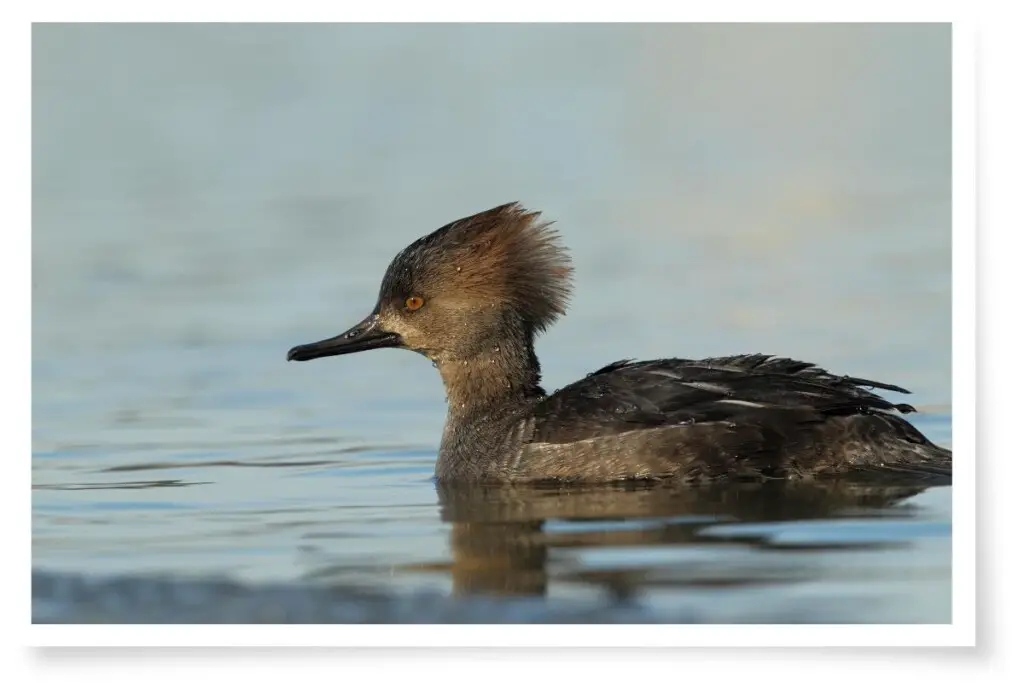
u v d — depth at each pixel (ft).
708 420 45.50
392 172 111.34
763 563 35.32
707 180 107.96
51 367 67.72
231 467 49.70
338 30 138.92
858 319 72.38
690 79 134.82
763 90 132.36
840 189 103.86
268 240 93.20
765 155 115.44
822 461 44.93
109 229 96.27
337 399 62.03
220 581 35.12
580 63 140.05
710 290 79.82
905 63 125.39
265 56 137.80
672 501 42.32
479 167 112.78
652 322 73.26
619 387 47.16
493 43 139.54
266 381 65.26
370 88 134.41
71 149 118.11
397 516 41.83
